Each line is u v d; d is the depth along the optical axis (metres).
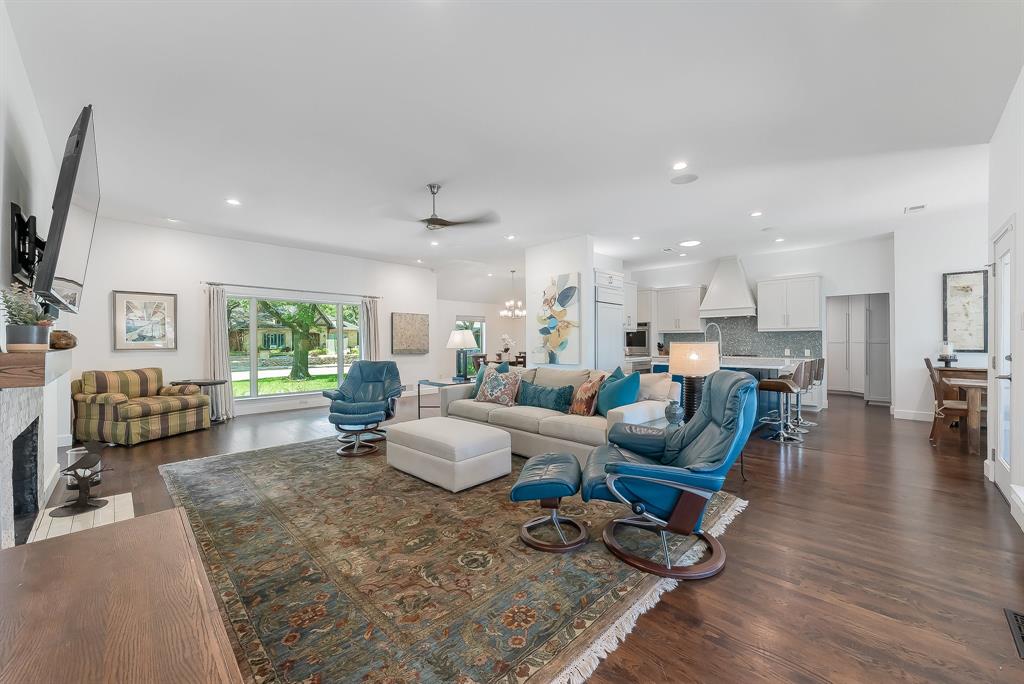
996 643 1.57
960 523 2.57
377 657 1.51
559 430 3.66
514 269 9.23
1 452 1.72
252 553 2.25
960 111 2.84
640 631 1.65
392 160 3.53
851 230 5.90
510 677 1.42
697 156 3.50
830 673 1.43
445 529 2.53
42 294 1.79
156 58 2.24
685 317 8.38
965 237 5.29
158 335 5.63
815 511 2.77
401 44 2.16
